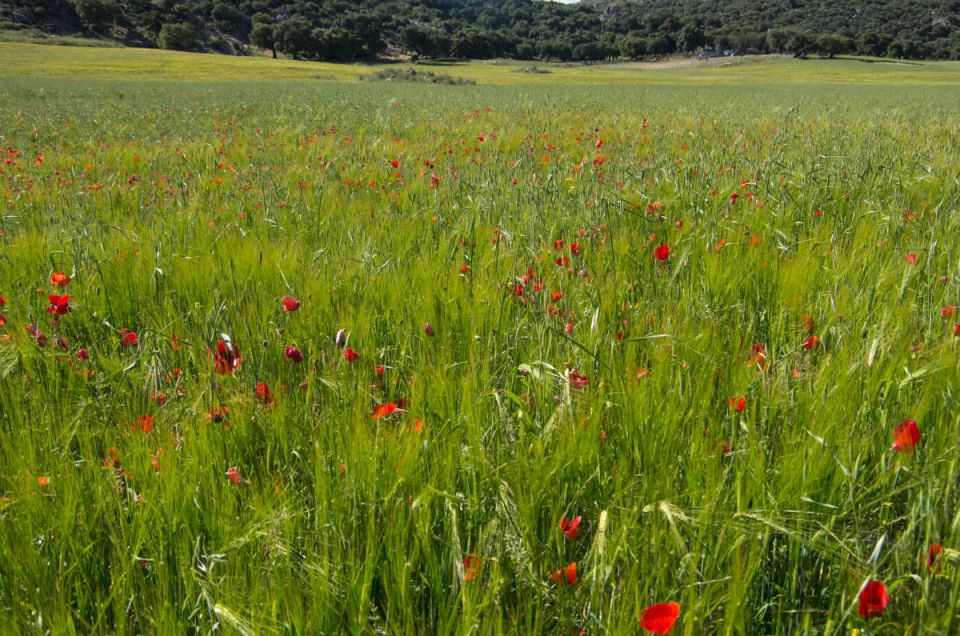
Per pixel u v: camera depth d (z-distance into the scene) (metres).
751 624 1.68
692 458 1.95
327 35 119.38
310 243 4.79
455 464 2.00
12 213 6.29
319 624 1.56
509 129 14.10
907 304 2.96
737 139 10.39
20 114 20.56
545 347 2.77
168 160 10.08
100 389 2.67
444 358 2.59
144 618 1.71
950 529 1.69
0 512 1.79
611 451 2.11
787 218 4.98
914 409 2.16
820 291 3.39
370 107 24.38
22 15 106.00
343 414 2.14
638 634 1.49
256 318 3.10
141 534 1.78
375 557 1.69
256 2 138.88
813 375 2.43
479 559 1.62
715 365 2.53
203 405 2.39
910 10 160.75
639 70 114.81
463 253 4.01
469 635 1.48
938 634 1.40
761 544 1.78
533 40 156.50
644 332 2.85
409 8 170.00
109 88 40.19
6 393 2.52
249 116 20.61
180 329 3.11
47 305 3.46
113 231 4.99
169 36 110.19
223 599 1.60
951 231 4.38
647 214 5.12
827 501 1.88
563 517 1.80
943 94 40.19
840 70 99.00
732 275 3.55
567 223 4.89
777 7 178.62
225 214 5.65
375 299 3.36
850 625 1.55
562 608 1.66
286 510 1.80
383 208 5.60
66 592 1.66
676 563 1.74
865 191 6.01
